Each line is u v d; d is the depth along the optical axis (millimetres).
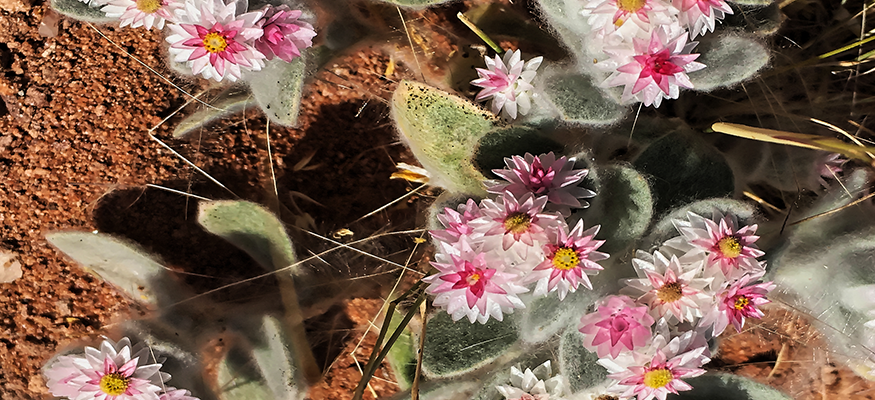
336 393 222
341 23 224
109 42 224
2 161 222
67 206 219
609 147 212
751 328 219
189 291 215
